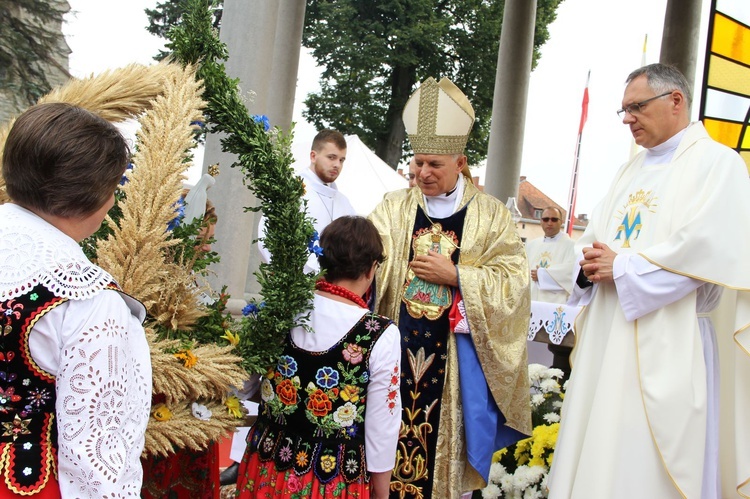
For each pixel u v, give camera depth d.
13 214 1.41
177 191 1.89
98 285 1.40
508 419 3.10
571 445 3.00
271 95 8.38
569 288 6.93
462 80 23.56
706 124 7.10
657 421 2.77
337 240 2.23
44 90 12.37
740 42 7.04
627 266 2.88
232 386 2.05
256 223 7.20
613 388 2.89
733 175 2.82
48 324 1.33
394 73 23.11
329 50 22.08
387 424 2.12
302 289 2.09
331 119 22.75
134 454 1.40
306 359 2.11
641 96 3.06
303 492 2.05
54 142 1.37
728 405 3.21
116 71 2.01
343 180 8.30
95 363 1.32
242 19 5.72
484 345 3.01
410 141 3.24
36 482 1.30
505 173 9.98
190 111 1.96
